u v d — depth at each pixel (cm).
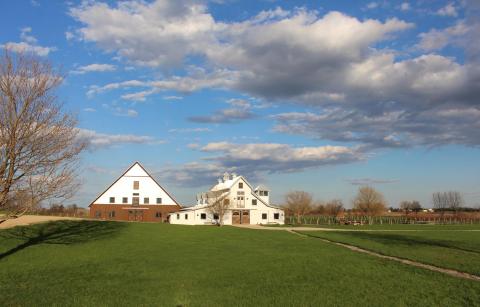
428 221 14338
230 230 6744
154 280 2773
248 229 7225
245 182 10588
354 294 2333
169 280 2770
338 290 2433
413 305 2102
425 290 2405
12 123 2969
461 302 2139
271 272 3011
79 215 10825
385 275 2852
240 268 3189
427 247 4550
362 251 4294
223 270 3114
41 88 3133
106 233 5238
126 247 4309
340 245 4838
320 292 2389
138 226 6394
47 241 4338
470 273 2975
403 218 15700
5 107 2980
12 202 3059
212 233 6041
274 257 3731
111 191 10112
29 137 3022
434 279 2705
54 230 5016
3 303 2192
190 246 4484
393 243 4975
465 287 2467
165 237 5284
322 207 14875
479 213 15025
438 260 3519
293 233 6769
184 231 6147
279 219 10700
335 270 3059
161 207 10150
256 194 10906
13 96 3009
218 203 9481
